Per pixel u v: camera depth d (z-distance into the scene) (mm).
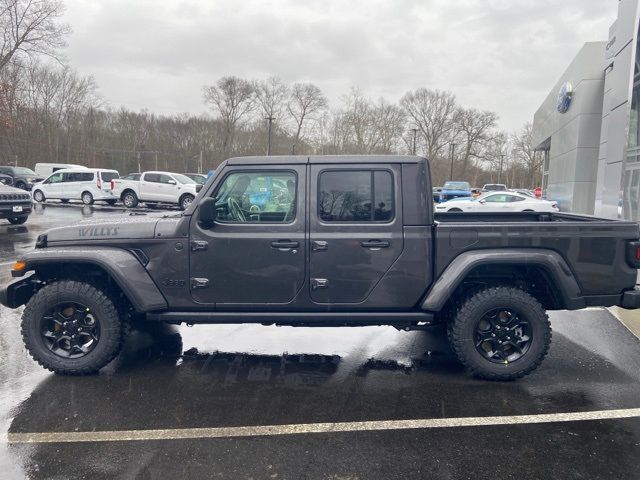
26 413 3299
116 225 3934
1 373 3996
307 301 3852
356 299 3836
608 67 19109
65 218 16188
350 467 2678
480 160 74875
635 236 3801
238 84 66125
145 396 3582
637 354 4488
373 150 64438
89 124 57562
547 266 3695
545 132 32781
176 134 65562
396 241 3768
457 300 3936
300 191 3803
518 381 3875
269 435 3025
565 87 24625
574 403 3479
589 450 2855
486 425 3156
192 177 26047
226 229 3820
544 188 41312
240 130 66938
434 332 5172
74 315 3977
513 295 3758
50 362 3904
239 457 2773
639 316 5730
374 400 3535
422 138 72438
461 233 3754
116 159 59844
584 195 22844
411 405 3451
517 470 2650
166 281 3869
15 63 30375
